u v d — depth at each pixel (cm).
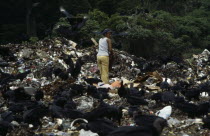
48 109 1023
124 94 1325
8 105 1209
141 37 3434
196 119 1071
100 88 1422
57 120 1046
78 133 939
